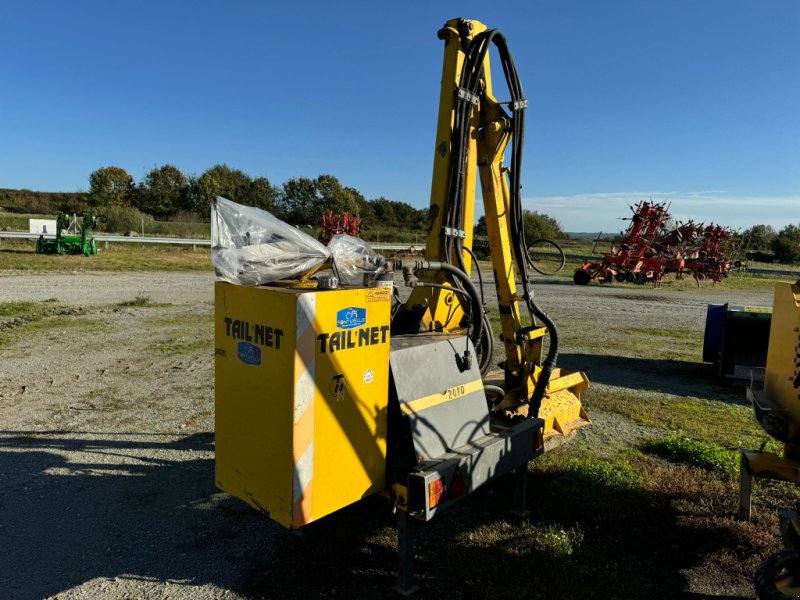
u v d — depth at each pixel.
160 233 37.56
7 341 8.83
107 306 12.38
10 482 4.21
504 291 4.29
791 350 3.13
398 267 3.28
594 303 16.16
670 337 11.02
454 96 3.73
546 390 4.65
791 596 2.39
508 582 3.06
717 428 5.65
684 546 3.48
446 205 3.82
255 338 2.71
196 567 3.21
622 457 4.82
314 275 3.01
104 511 3.83
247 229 2.88
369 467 2.93
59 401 6.05
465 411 3.35
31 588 3.00
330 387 2.69
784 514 2.89
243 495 2.88
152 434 5.19
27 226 36.53
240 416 2.84
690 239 23.28
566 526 3.70
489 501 4.00
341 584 3.06
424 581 3.09
